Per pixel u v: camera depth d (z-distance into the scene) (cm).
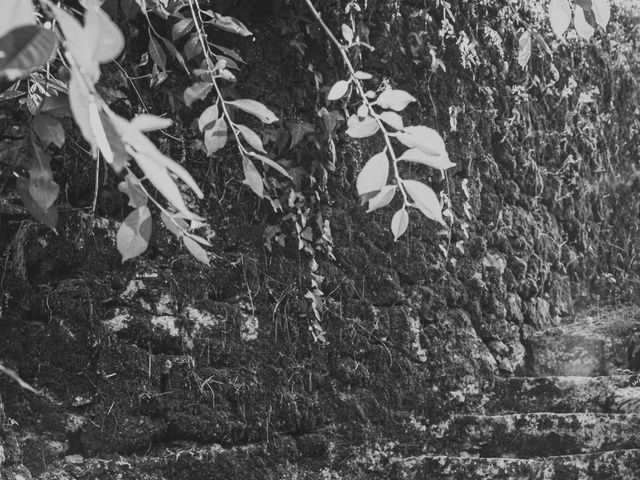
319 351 455
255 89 439
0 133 336
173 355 398
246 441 420
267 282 435
